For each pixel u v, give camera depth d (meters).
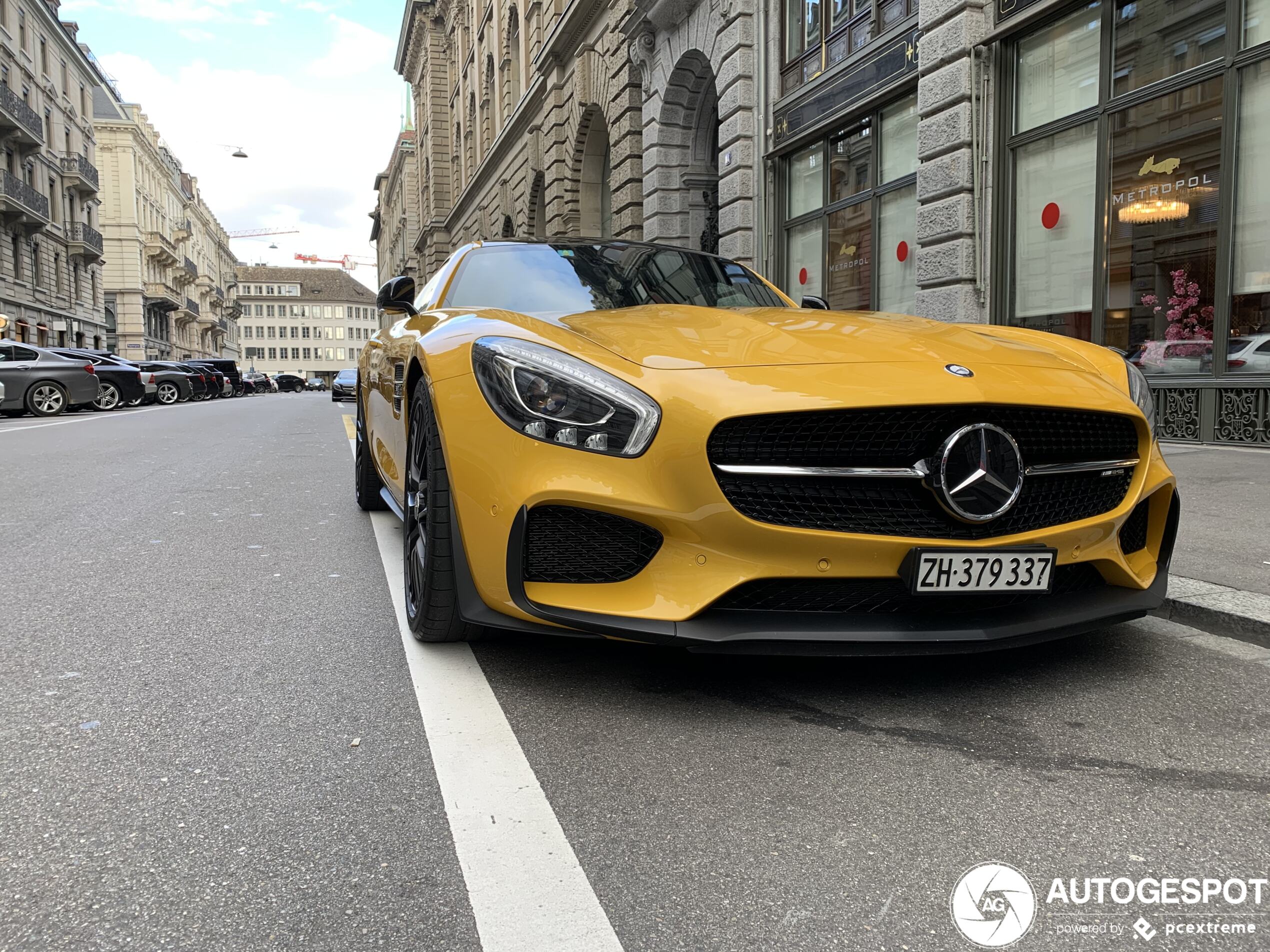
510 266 3.60
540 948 1.30
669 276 3.67
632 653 2.59
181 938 1.32
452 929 1.35
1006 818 1.67
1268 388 6.57
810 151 11.98
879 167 10.53
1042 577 2.15
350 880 1.47
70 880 1.47
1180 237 7.23
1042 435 2.24
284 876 1.48
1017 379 2.27
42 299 40.31
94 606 3.16
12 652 2.63
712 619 2.08
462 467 2.29
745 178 12.80
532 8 24.00
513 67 27.08
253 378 62.06
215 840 1.60
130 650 2.65
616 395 2.15
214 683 2.38
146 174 66.12
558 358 2.27
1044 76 8.38
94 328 48.00
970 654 2.58
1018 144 8.59
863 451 2.10
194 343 85.38
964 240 8.83
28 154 39.22
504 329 2.49
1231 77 6.79
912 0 9.64
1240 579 3.11
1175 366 7.32
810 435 2.09
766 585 2.10
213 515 5.09
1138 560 2.48
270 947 1.30
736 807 1.71
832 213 11.48
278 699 2.26
